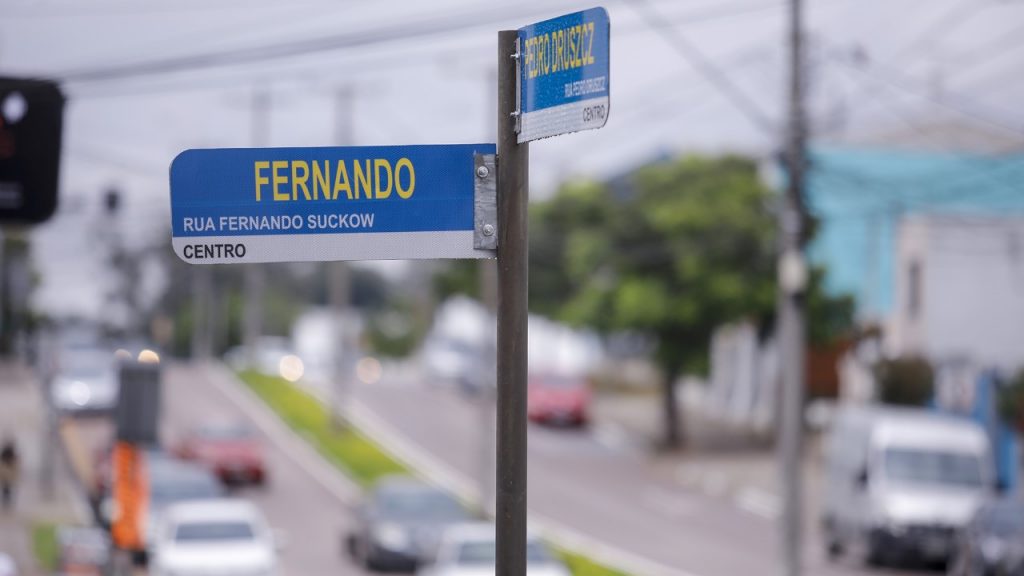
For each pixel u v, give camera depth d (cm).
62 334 12456
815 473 7431
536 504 6444
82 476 6738
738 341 9806
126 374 3362
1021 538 4097
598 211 9325
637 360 12625
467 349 12062
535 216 9581
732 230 7781
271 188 955
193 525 4147
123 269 16412
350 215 959
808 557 5225
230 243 952
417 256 962
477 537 3912
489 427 8038
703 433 8962
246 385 11019
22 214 1633
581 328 8350
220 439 6981
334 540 5584
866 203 7831
